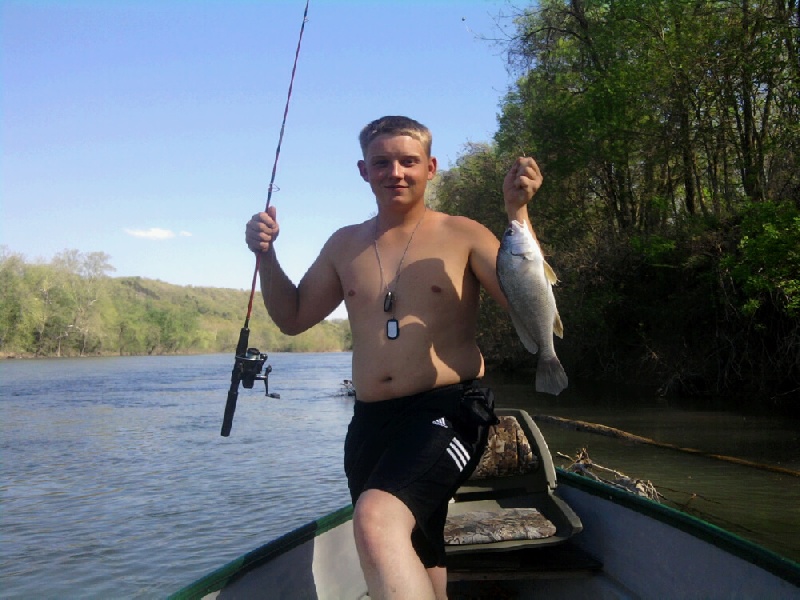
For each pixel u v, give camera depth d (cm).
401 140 257
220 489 1269
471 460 232
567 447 1341
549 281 251
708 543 282
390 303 250
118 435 2002
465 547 349
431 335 246
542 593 391
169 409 2731
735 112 1942
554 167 2381
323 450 1659
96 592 794
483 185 2983
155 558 901
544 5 2556
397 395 242
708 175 2186
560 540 356
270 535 978
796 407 1739
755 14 1867
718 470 1100
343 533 347
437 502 220
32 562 897
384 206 262
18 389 3869
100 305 10200
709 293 1962
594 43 2227
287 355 13238
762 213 1502
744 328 1894
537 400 2131
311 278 282
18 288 9219
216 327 13962
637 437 1395
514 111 2795
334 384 4044
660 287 2227
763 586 251
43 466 1545
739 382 1945
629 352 2430
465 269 257
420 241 259
